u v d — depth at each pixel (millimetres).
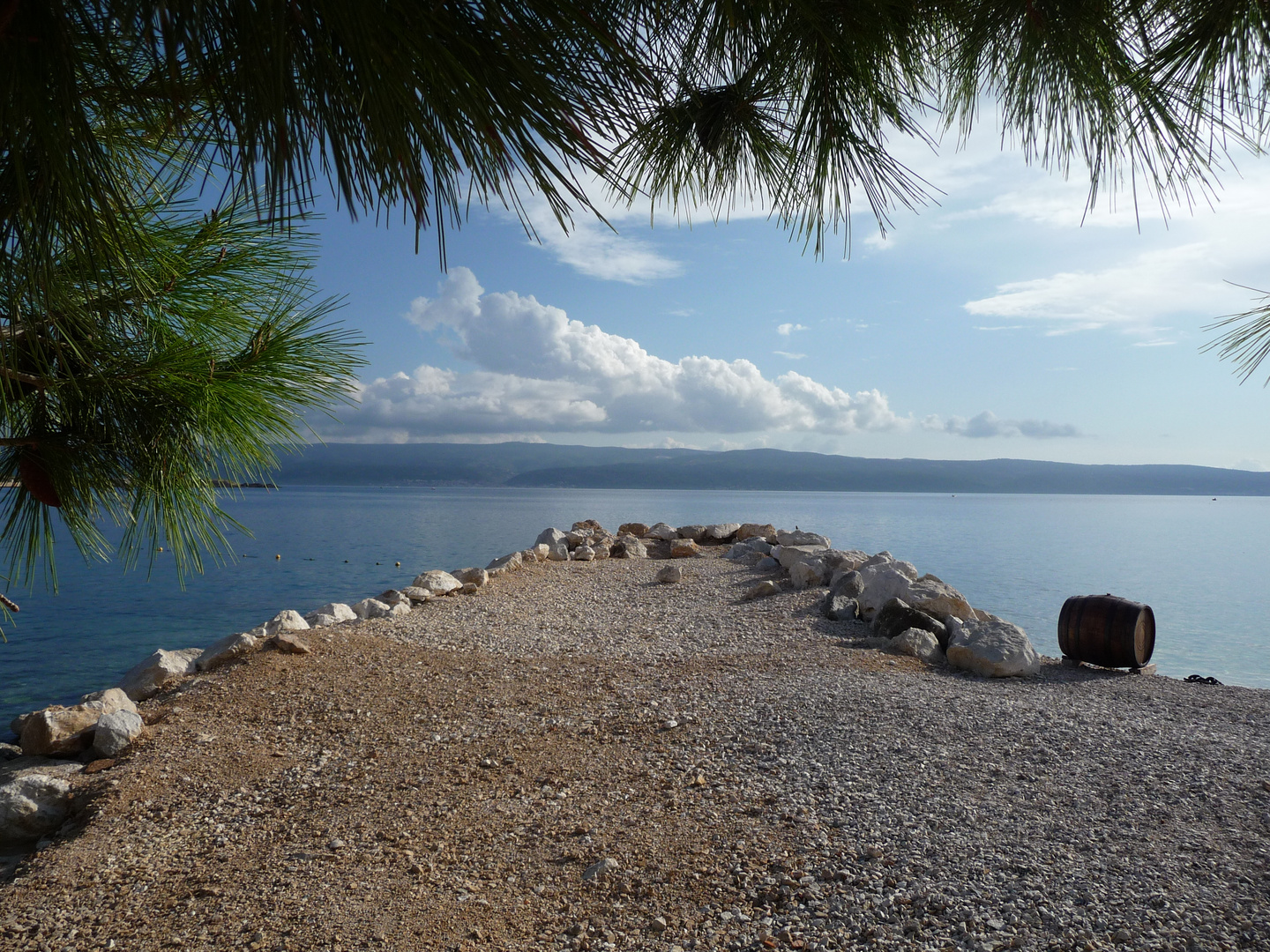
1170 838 3586
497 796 4621
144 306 2342
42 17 1289
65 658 13438
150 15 1146
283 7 1116
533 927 3295
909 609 8188
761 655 7570
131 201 1827
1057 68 2148
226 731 5832
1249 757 4566
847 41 2064
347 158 1307
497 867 3803
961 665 7254
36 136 1361
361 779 4980
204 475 2643
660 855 3795
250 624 16672
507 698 6418
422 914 3428
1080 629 7602
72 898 3738
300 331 2584
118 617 17391
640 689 6492
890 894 3309
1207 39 1873
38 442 2396
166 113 1534
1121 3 1916
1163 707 5852
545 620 9375
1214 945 2801
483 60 1274
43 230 1548
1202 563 32375
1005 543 43312
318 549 34625
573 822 4219
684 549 14648
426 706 6281
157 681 7266
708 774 4719
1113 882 3236
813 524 60875
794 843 3799
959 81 2623
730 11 1757
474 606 9961
